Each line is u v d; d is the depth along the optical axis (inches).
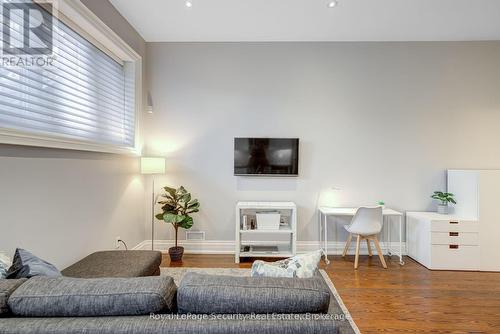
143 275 81.3
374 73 144.0
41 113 79.4
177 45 145.1
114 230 115.6
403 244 145.4
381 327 81.7
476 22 123.5
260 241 144.3
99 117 110.3
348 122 145.2
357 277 116.3
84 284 41.3
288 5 110.8
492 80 141.1
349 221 146.2
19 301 38.8
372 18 120.5
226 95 145.9
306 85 145.2
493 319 86.5
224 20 123.0
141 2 109.0
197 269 124.1
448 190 140.7
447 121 142.7
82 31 96.7
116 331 36.4
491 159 141.3
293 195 146.4
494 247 123.2
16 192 69.1
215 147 146.5
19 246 70.0
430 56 142.6
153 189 145.9
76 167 91.3
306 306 40.9
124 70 131.2
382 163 145.1
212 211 147.3
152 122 145.8
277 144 143.9
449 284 110.1
